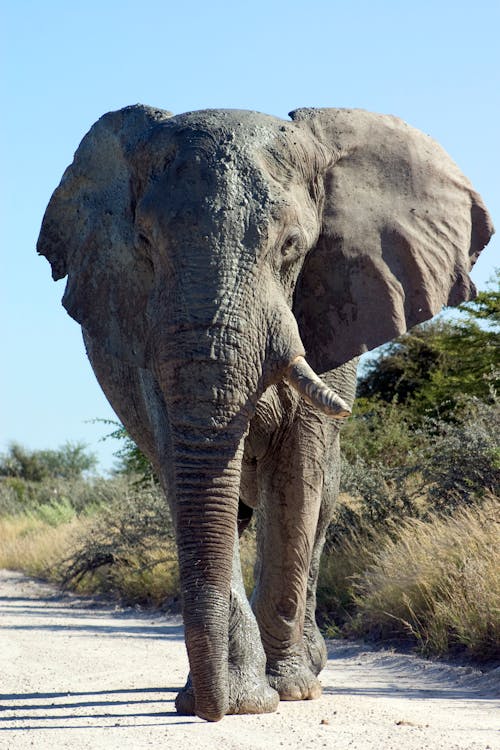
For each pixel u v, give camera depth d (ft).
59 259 39.60
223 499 31.22
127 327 36.45
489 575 53.21
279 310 32.55
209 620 30.96
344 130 37.83
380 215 37.63
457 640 52.44
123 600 89.40
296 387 32.01
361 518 73.61
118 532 95.91
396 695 42.52
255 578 39.09
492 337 114.11
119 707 38.93
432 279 37.81
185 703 36.55
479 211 39.83
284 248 33.40
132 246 36.35
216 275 31.76
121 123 37.73
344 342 36.99
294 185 34.76
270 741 31.37
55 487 224.33
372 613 60.13
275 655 39.34
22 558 126.11
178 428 31.37
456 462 74.33
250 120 35.06
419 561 60.18
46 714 37.81
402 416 108.99
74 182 38.60
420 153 38.93
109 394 43.60
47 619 77.41
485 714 37.29
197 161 33.32
